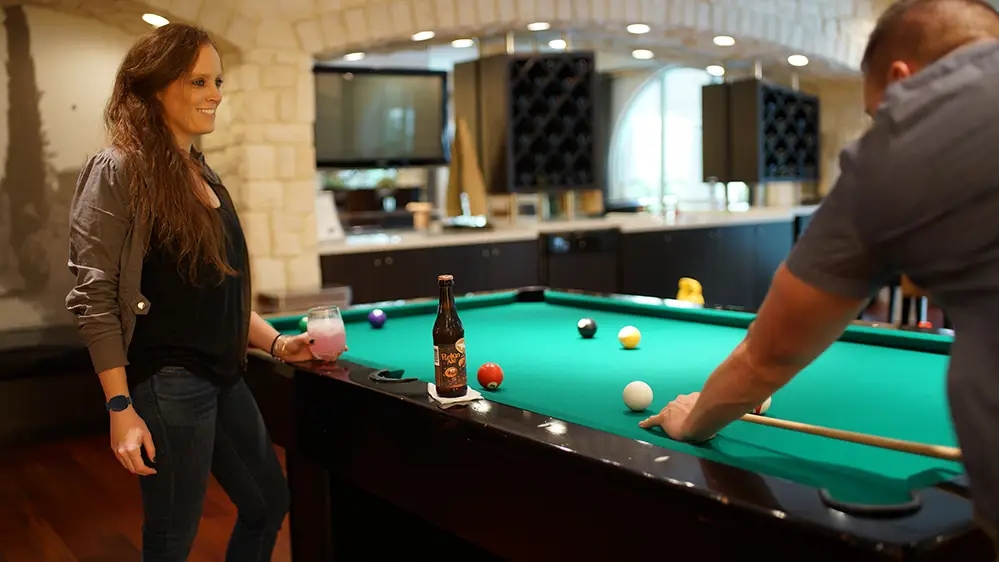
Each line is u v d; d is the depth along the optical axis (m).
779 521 1.12
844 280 1.10
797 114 8.05
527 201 6.89
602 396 1.89
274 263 4.94
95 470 4.00
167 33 1.85
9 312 4.32
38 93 4.31
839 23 7.36
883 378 2.00
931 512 1.10
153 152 1.81
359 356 2.39
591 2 5.73
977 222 0.97
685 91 8.05
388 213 6.51
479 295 3.32
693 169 8.22
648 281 6.70
